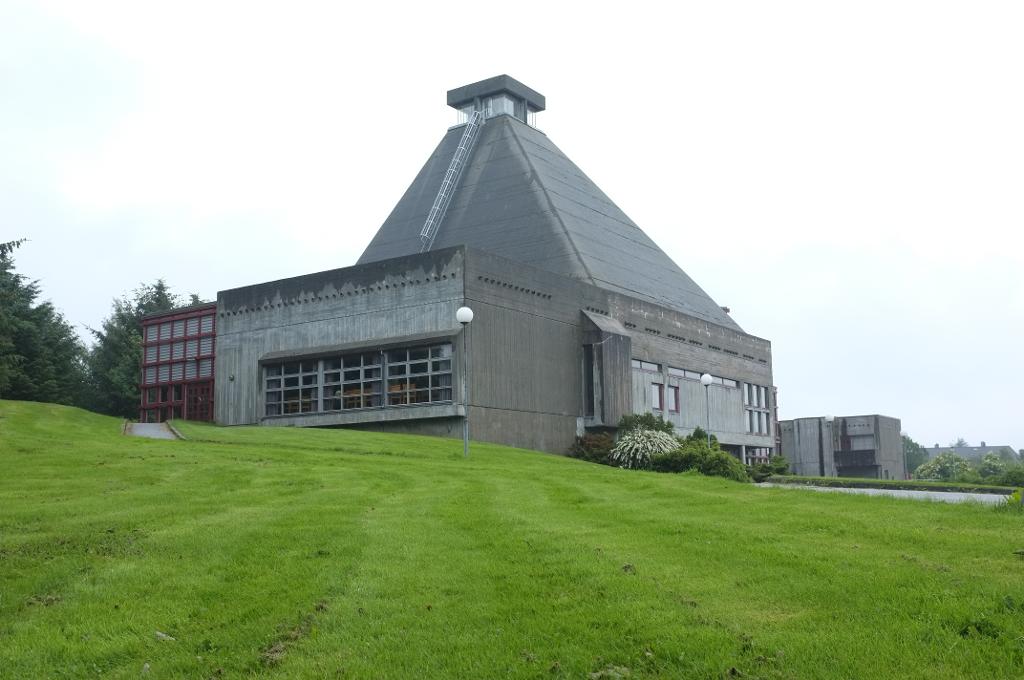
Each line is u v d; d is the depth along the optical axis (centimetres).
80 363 8106
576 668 759
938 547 1113
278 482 1911
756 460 7138
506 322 4703
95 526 1341
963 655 743
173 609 950
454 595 960
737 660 752
